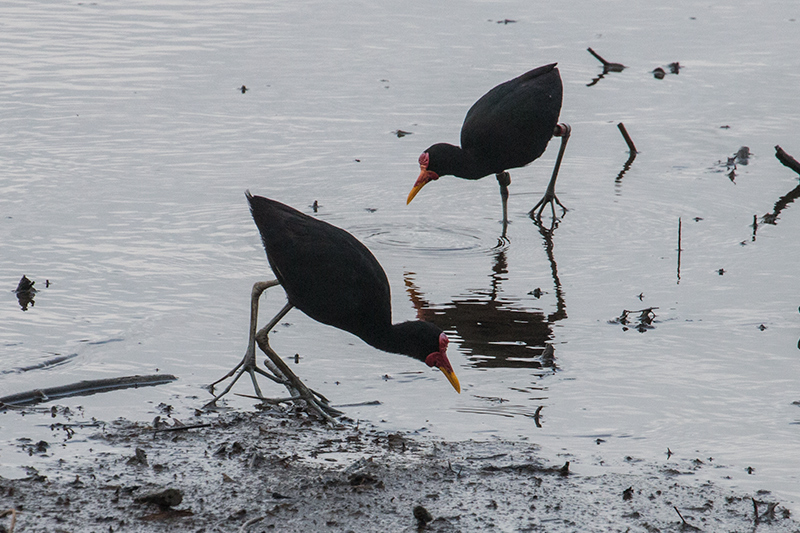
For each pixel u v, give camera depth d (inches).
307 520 290.7
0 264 496.1
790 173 660.1
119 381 385.7
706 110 778.2
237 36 957.8
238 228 557.0
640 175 659.4
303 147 689.0
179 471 320.2
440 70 858.8
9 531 268.8
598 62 889.5
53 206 573.6
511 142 577.6
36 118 724.7
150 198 593.9
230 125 726.5
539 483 317.1
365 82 828.0
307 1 1094.4
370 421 364.5
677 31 987.9
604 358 418.6
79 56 883.4
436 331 378.6
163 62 872.9
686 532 287.9
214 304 464.8
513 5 1083.9
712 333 441.1
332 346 433.7
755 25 1010.1
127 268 499.5
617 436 352.5
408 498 305.9
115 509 293.4
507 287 495.8
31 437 341.1
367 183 636.1
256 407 376.5
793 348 424.2
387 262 525.0
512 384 396.2
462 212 606.9
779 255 532.7
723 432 354.6
